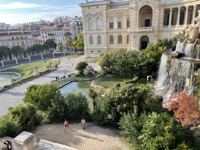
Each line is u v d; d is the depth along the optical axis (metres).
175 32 47.50
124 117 17.72
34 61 81.06
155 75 36.28
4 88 37.94
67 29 119.88
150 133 14.12
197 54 28.41
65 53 97.00
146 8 54.22
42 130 20.67
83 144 17.67
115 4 62.06
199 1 39.56
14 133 18.20
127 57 40.25
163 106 19.56
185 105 14.41
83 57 73.38
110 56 43.69
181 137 13.37
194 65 25.11
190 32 32.28
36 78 45.84
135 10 50.81
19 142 14.16
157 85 32.47
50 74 49.22
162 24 50.03
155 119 15.27
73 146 17.41
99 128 20.48
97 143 17.70
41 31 125.44
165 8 48.78
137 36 52.47
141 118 17.05
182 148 12.11
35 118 22.08
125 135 17.75
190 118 13.98
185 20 45.41
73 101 22.80
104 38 63.81
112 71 43.38
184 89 26.34
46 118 23.05
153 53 36.88
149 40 51.59
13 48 91.06
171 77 29.11
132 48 54.38
